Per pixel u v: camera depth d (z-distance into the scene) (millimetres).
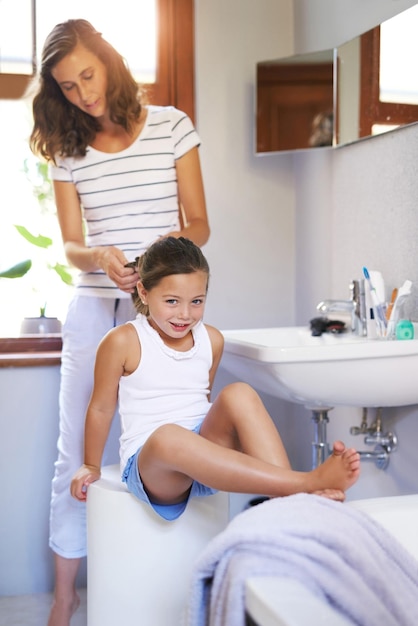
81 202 2371
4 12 2680
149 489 1643
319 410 2143
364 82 2311
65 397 2332
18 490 2635
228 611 1139
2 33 2686
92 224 2354
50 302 2820
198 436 1541
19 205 2779
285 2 2873
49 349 2742
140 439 1728
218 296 2877
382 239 2279
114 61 2262
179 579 1705
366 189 2365
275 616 1040
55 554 2336
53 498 2346
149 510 1691
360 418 2391
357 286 2154
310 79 2559
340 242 2555
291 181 2938
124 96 2268
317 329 2266
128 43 2781
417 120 2043
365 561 1212
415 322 2064
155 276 1715
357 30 2400
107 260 2088
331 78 2488
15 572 2641
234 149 2859
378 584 1212
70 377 2318
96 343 2297
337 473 1450
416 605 1265
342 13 2492
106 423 1831
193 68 2824
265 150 2717
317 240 2734
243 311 2908
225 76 2834
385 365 1746
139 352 1776
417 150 2082
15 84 2713
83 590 2637
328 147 2527
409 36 2074
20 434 2629
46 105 2291
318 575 1146
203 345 1821
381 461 2227
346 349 1708
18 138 2752
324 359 1703
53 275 2818
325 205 2660
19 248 2791
